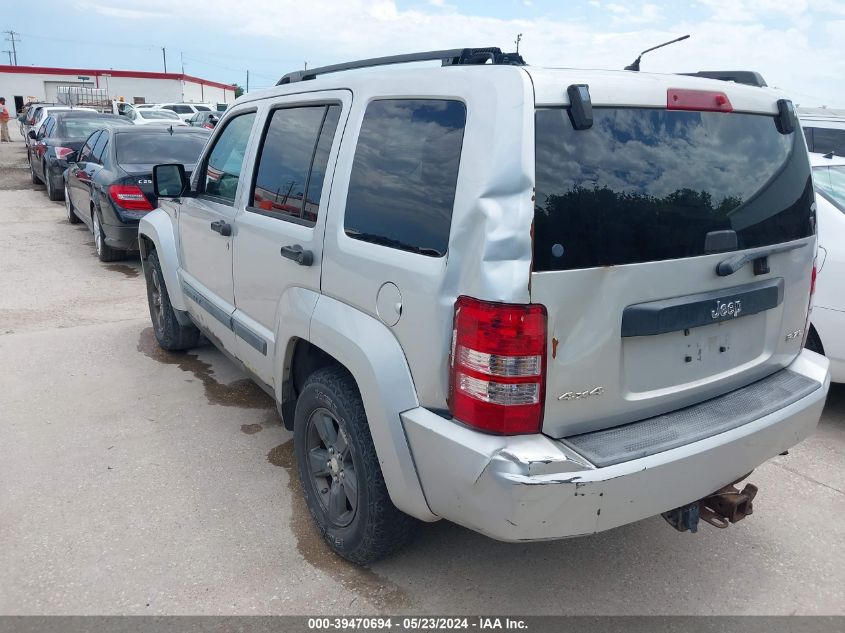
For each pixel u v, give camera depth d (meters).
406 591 2.91
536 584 2.98
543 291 2.15
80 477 3.76
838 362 4.25
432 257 2.38
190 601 2.82
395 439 2.51
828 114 8.86
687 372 2.62
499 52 2.64
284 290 3.30
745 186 2.68
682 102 2.48
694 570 3.09
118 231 8.34
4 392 4.88
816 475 3.91
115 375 5.24
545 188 2.15
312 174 3.16
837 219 4.25
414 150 2.55
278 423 4.47
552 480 2.15
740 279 2.69
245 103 4.11
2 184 17.33
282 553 3.14
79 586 2.90
